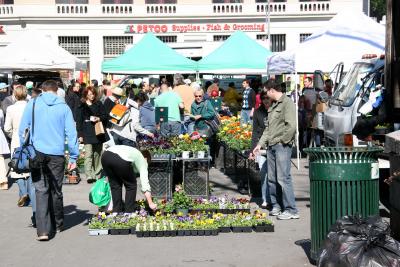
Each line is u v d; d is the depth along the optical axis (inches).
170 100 550.9
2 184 479.8
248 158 420.8
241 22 1537.9
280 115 343.3
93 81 729.6
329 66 587.5
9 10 1509.6
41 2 1508.4
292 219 353.7
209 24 1535.4
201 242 304.2
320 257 223.0
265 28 1535.4
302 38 1542.8
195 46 1066.1
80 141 507.8
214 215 340.8
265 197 390.6
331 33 595.5
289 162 347.6
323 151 239.3
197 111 568.4
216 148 585.3
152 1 1526.8
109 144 455.5
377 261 209.5
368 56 544.4
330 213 239.0
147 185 340.2
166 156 411.2
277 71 626.8
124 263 269.1
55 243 307.1
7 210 395.5
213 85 763.4
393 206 258.7
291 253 280.4
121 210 349.7
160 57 766.5
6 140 482.9
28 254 287.6
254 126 395.9
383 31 594.6
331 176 237.3
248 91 661.9
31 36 796.0
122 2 1523.1
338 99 487.2
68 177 498.9
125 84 998.4
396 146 253.9
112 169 339.3
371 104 397.1
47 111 313.1
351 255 212.4
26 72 837.8
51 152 312.2
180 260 272.1
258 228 323.0
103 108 495.2
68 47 1526.8
